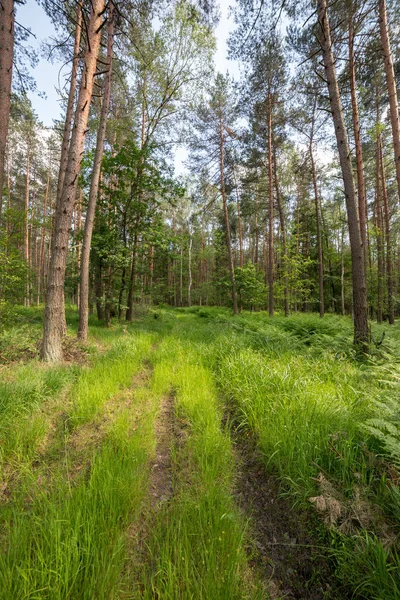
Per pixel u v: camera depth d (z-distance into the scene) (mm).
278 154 15359
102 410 3230
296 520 1837
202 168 14969
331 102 5336
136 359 5480
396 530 1517
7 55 4559
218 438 2605
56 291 5020
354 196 5285
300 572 1531
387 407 2338
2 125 4582
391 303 13438
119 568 1369
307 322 7805
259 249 35562
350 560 1459
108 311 10172
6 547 1475
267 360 4703
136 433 2654
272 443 2396
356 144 9344
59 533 1405
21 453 2326
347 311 24125
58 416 3088
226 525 1639
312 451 2180
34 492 1860
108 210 10984
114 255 9234
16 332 5617
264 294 17859
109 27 7367
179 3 6559
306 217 23312
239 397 3475
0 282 7695
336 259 23688
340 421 2410
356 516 1560
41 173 21516
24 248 19875
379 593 1299
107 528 1593
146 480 2133
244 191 15859
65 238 5090
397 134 6445
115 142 11625
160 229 11234
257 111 12656
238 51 6945
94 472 1974
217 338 6855
